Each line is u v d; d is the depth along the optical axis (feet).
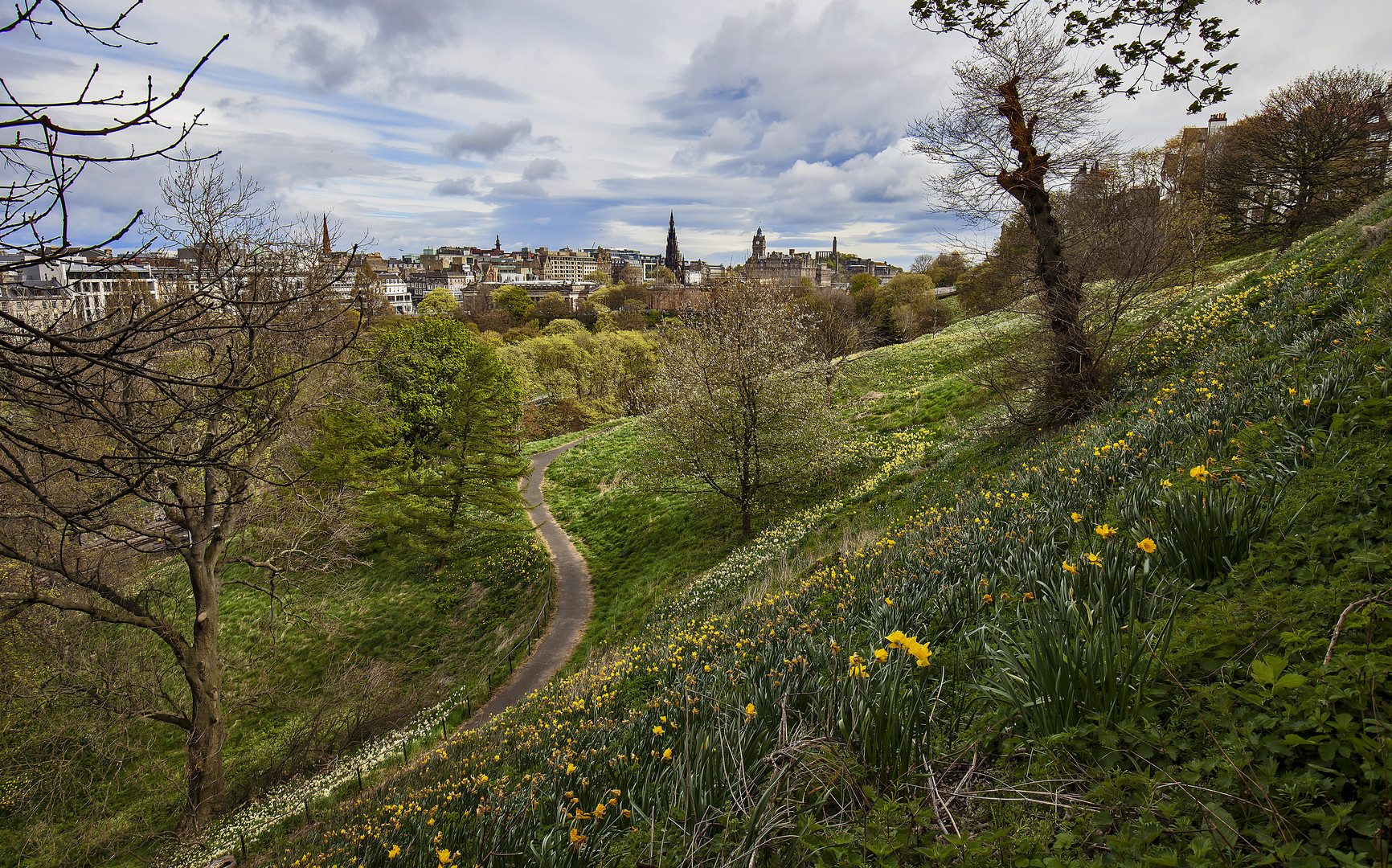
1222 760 7.86
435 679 67.21
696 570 67.62
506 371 145.38
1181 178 120.37
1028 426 49.78
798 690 15.69
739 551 62.64
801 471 72.79
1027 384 49.39
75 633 52.54
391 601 84.48
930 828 9.30
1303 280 43.09
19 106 8.26
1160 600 13.50
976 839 7.97
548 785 16.93
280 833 39.22
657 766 15.56
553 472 134.10
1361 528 12.16
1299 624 9.94
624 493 103.91
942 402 84.79
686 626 41.32
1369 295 29.91
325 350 26.09
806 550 50.57
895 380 108.68
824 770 11.06
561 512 109.29
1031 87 41.63
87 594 49.80
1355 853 6.24
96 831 51.52
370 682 65.67
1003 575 19.36
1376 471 13.92
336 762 53.26
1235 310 48.16
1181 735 8.94
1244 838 6.98
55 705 56.34
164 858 44.98
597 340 271.28
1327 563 12.14
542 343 248.52
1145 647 10.55
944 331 149.38
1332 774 7.41
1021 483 30.68
